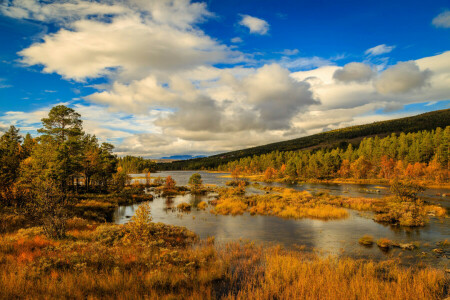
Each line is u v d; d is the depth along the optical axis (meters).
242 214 29.16
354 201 35.62
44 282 8.12
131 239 15.43
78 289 7.84
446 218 26.00
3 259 10.34
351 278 10.08
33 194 22.28
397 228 21.84
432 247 16.34
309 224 23.55
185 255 12.50
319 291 8.72
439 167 75.12
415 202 33.31
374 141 123.38
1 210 23.20
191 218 27.00
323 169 93.38
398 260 13.67
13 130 45.56
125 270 10.08
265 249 15.40
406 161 91.25
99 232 17.14
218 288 9.55
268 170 105.38
